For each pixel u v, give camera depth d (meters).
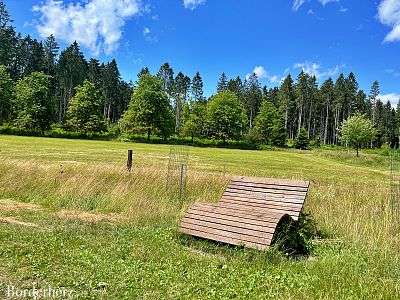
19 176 17.50
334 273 8.59
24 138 70.31
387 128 140.38
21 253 8.98
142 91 99.00
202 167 34.66
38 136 90.38
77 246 9.95
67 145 55.91
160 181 17.72
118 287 7.36
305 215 12.06
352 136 85.00
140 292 7.21
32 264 8.36
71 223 12.64
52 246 9.73
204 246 10.80
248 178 13.34
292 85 140.25
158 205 15.06
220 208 11.55
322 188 18.98
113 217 13.95
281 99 137.50
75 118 98.19
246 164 43.06
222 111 110.06
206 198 16.58
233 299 7.19
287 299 7.16
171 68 146.62
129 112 100.12
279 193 12.41
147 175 18.31
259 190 12.81
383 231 11.88
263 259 9.55
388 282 8.16
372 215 13.45
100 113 102.06
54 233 11.11
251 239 10.34
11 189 16.59
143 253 9.64
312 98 141.50
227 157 53.53
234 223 10.88
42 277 7.67
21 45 126.38
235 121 110.38
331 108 144.75
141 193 16.30
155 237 11.38
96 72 138.38
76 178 17.44
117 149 53.56
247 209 11.45
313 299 7.20
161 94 99.94
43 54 127.56
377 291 7.66
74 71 128.88
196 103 116.69
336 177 34.75
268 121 116.06
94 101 100.88
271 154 70.69
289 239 10.66
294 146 112.94
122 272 8.17
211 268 8.87
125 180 17.77
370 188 19.30
